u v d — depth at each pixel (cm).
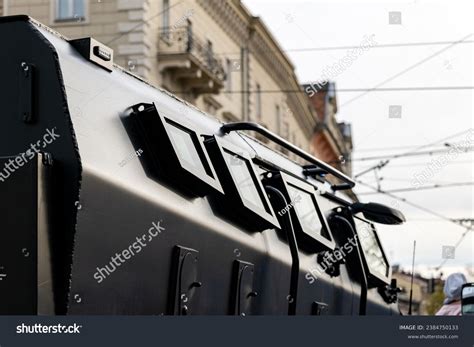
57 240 325
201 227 410
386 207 614
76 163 331
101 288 338
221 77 2727
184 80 2536
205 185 410
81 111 350
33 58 351
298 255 510
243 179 472
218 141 453
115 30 2153
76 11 2092
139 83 424
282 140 530
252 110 3131
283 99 3541
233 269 439
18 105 346
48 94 345
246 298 448
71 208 327
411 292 670
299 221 523
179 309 386
